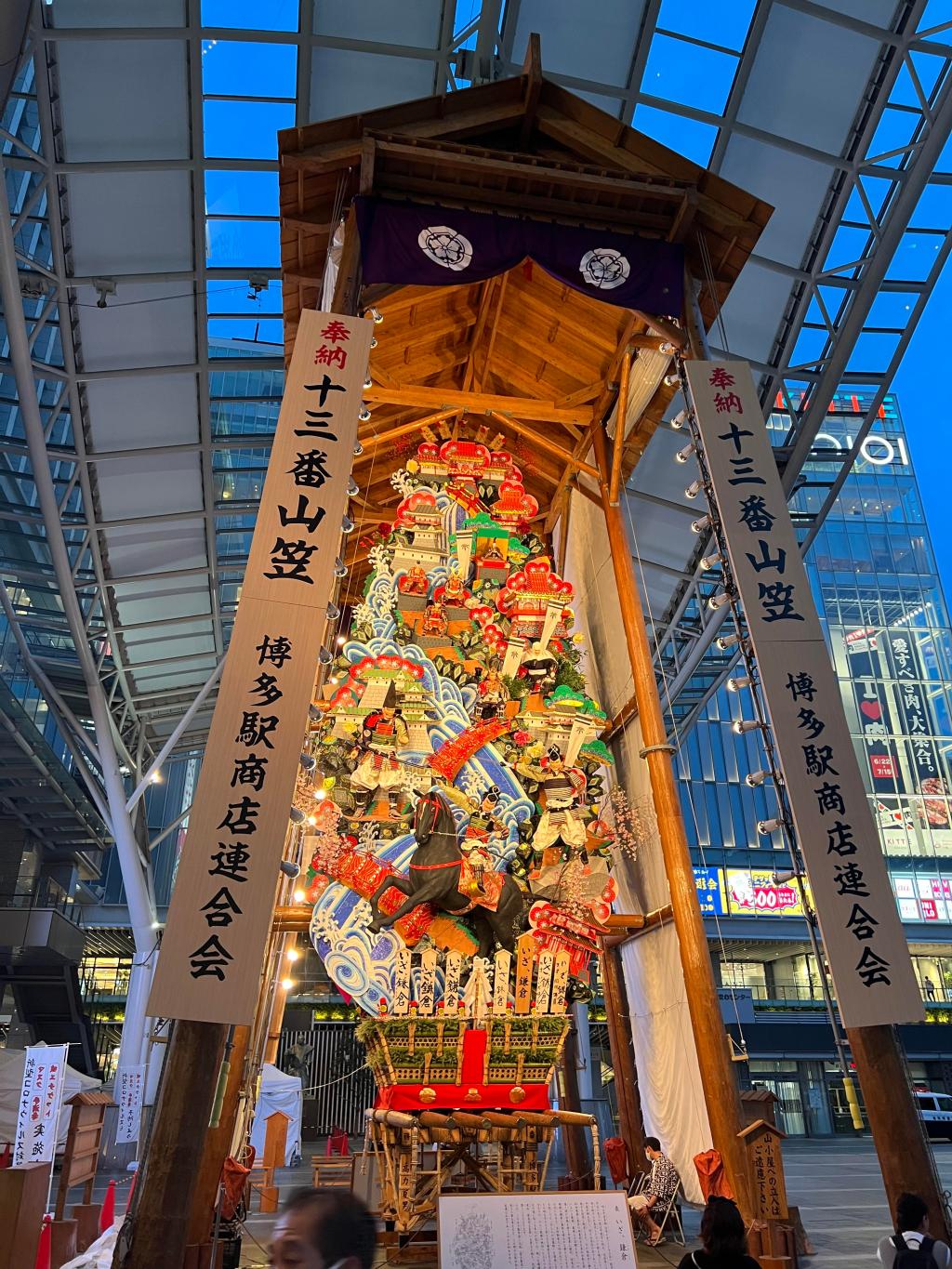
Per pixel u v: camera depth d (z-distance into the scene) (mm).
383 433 13180
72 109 13891
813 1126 32344
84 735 24000
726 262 9773
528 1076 8570
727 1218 3906
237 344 17969
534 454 13953
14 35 11328
